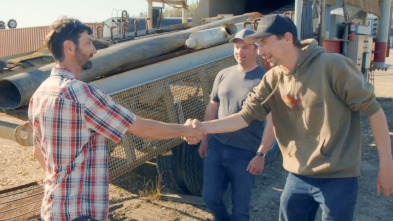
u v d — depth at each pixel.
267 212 3.95
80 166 1.83
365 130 6.89
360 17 7.41
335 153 2.15
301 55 2.15
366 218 3.83
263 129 3.02
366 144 6.12
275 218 3.83
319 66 2.10
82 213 1.81
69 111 1.79
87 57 1.93
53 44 1.86
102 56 3.41
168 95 3.51
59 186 1.82
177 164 4.02
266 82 2.42
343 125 2.15
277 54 2.14
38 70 3.13
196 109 3.77
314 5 5.64
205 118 3.31
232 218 2.96
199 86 3.81
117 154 3.14
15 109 3.13
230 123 2.52
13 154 5.90
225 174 3.05
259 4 8.60
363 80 2.08
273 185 4.63
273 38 2.12
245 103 2.54
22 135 2.94
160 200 4.20
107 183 1.90
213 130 2.50
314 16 5.72
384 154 2.09
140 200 4.21
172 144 3.61
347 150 2.16
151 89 3.37
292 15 5.51
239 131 2.93
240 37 2.94
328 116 2.12
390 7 8.22
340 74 2.04
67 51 1.87
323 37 5.96
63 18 1.91
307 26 5.48
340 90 2.08
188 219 3.78
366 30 7.68
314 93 2.13
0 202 3.62
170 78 3.53
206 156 3.34
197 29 4.77
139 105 3.29
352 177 2.17
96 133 1.88
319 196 2.24
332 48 6.30
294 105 2.24
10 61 4.17
